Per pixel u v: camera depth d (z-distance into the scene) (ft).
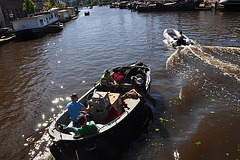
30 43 87.04
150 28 88.02
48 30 112.68
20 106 29.09
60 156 18.15
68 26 135.85
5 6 125.39
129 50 54.13
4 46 85.97
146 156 17.81
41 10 203.92
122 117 18.52
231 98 25.85
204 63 38.70
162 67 38.52
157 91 29.30
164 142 19.27
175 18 112.57
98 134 16.33
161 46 54.65
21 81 39.81
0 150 19.94
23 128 23.53
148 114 23.22
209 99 26.05
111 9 290.35
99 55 52.70
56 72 42.83
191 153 17.71
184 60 41.37
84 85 34.50
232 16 97.86
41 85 36.37
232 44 50.78
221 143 18.61
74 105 18.02
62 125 17.40
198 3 143.02
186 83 31.01
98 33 90.89
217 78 31.78
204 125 21.22
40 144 20.48
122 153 18.37
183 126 21.35
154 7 166.40
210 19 95.40
